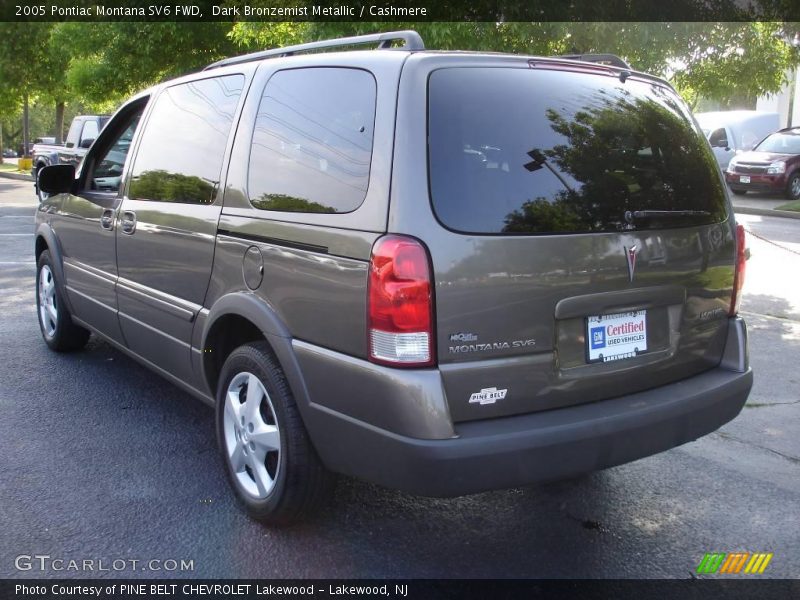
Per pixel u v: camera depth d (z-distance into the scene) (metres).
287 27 8.88
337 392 2.81
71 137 18.97
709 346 3.36
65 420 4.46
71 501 3.51
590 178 2.93
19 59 26.92
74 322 5.38
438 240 2.60
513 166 2.78
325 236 2.85
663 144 3.23
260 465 3.28
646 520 3.47
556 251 2.78
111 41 16.17
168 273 3.90
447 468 2.56
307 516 3.24
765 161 18.80
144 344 4.30
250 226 3.26
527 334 2.74
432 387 2.57
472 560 3.12
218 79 3.84
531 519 3.46
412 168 2.64
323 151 2.98
